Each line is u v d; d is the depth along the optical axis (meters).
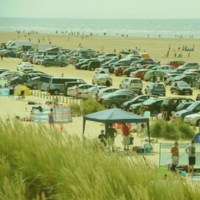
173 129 48.44
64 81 90.50
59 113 57.00
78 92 83.69
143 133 49.22
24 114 63.62
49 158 11.91
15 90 84.31
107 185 10.13
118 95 72.38
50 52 166.12
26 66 129.62
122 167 11.11
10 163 12.77
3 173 11.94
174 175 11.06
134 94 74.81
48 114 52.34
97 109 65.00
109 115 40.41
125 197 9.98
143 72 116.25
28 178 11.97
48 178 11.70
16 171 12.06
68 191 10.66
